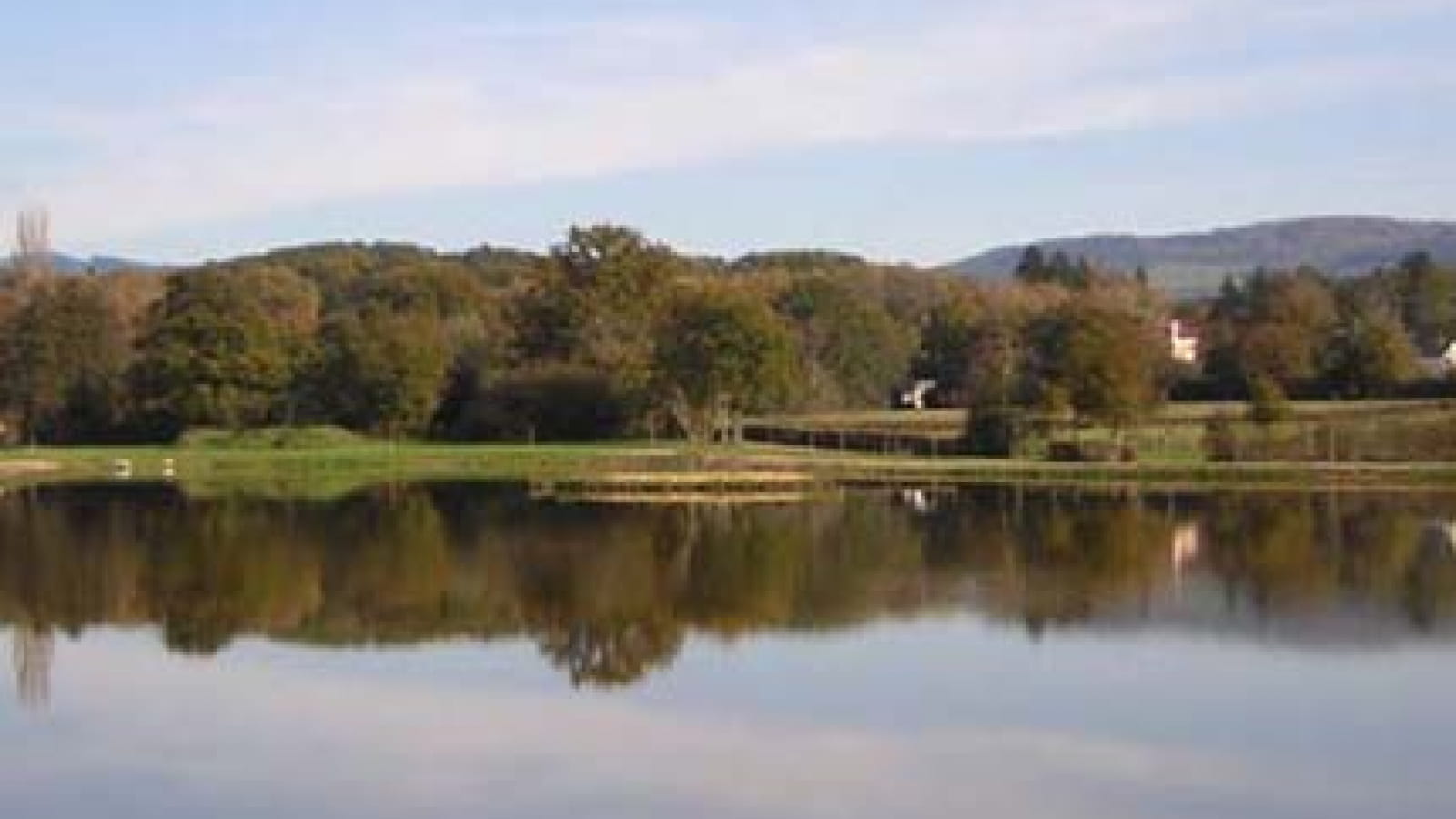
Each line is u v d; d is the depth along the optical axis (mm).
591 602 61281
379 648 51688
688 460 132625
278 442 155625
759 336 138750
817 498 106312
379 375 159000
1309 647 49125
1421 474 110125
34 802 34188
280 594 63938
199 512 99062
